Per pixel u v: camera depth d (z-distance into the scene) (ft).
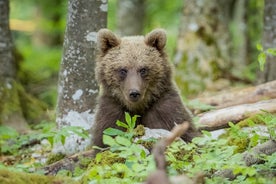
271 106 45.42
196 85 70.64
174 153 32.19
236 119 45.44
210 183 27.50
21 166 37.68
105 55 40.73
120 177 29.84
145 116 40.09
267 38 58.95
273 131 31.40
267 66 58.49
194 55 72.08
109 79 40.04
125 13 95.45
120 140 28.53
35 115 61.05
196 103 52.13
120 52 39.96
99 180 27.48
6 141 49.90
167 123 39.37
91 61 44.70
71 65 44.73
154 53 40.16
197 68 71.51
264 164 28.86
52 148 44.73
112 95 40.32
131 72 39.06
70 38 44.78
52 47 127.24
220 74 71.72
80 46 44.47
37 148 48.52
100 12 44.57
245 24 100.53
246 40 100.42
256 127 38.99
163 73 39.93
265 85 52.65
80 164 37.01
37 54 108.78
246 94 53.36
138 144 33.17
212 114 46.39
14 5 134.92
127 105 39.78
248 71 83.30
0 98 57.36
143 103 39.75
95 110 42.55
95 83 44.93
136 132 34.58
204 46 72.23
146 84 39.29
